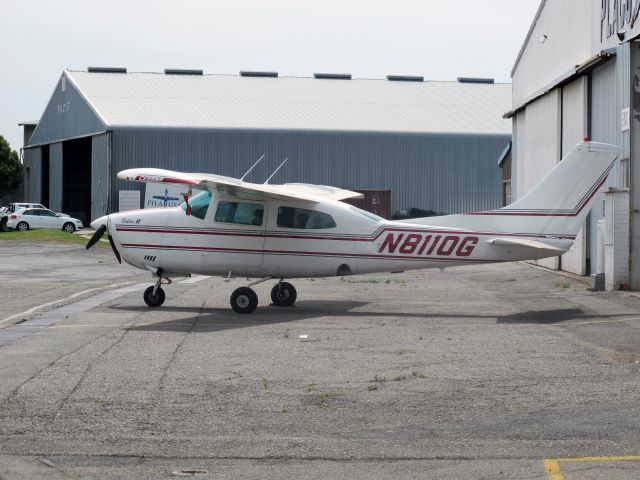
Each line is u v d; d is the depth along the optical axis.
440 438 7.16
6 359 10.68
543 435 7.20
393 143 57.09
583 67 22.50
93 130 59.94
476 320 14.73
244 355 11.03
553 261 27.03
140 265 16.69
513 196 34.22
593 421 7.61
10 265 29.73
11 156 83.94
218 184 15.02
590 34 22.97
